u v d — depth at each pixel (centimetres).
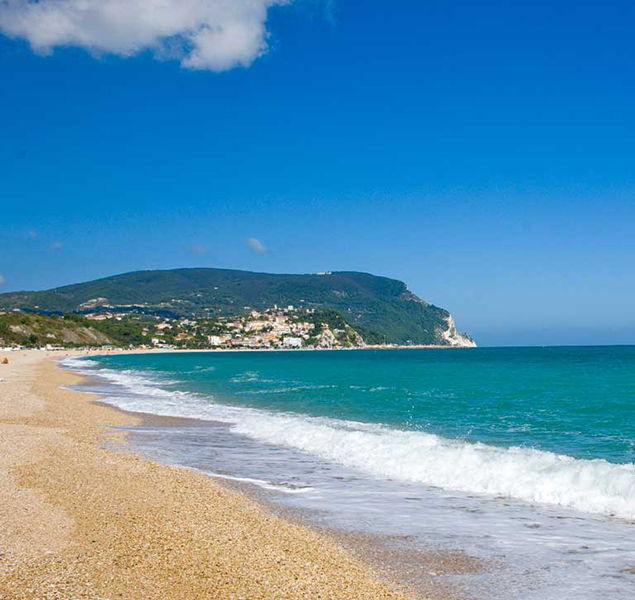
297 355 17775
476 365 8175
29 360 10756
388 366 8450
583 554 909
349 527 1065
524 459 1503
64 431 2162
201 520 1050
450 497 1287
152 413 2880
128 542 912
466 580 812
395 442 1834
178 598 709
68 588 725
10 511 1067
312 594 740
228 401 3462
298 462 1692
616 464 1418
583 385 4059
